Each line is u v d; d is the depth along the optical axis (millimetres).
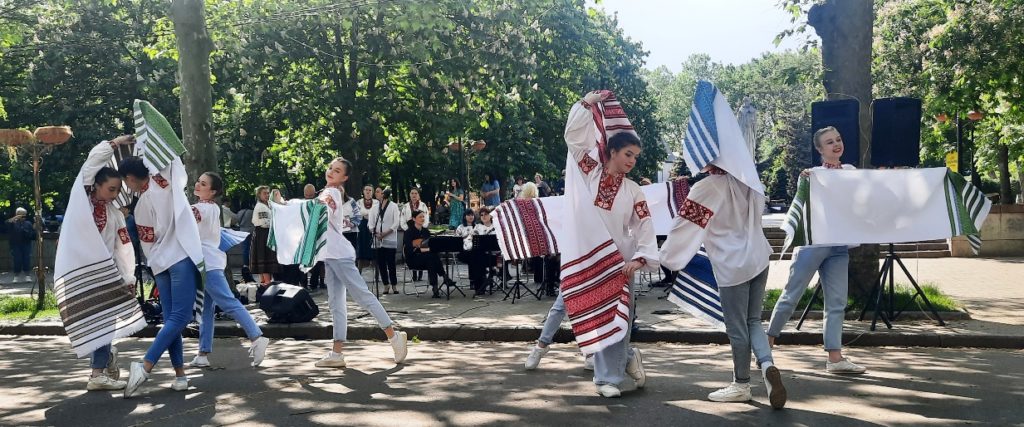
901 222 7125
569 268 5828
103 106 26891
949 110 18641
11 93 27016
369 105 24734
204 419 5645
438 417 5520
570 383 6582
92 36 26406
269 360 8172
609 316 5746
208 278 7434
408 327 9750
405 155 31859
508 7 22922
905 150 9414
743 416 5355
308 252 7543
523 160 35094
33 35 25703
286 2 21203
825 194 6996
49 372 7801
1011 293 12234
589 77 45688
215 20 18734
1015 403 5664
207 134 12531
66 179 28156
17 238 21375
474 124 24672
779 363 7340
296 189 33875
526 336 9500
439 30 20094
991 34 18156
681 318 10148
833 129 7309
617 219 5801
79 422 5656
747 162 5617
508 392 6273
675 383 6531
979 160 31688
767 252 5680
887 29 21125
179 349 6652
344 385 6734
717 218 5645
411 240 13859
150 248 6621
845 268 6871
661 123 54875
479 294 13711
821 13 11031
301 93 25438
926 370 6926
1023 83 18375
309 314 10359
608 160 5805
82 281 6383
